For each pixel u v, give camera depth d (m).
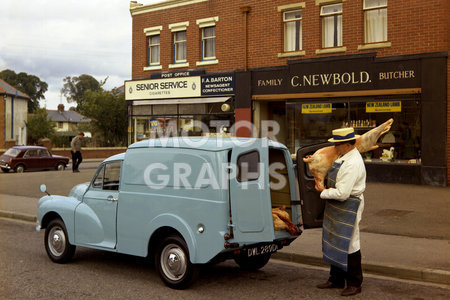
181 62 21.95
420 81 15.39
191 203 5.63
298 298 5.50
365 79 16.45
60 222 7.20
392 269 6.49
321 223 5.90
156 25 22.47
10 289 5.83
